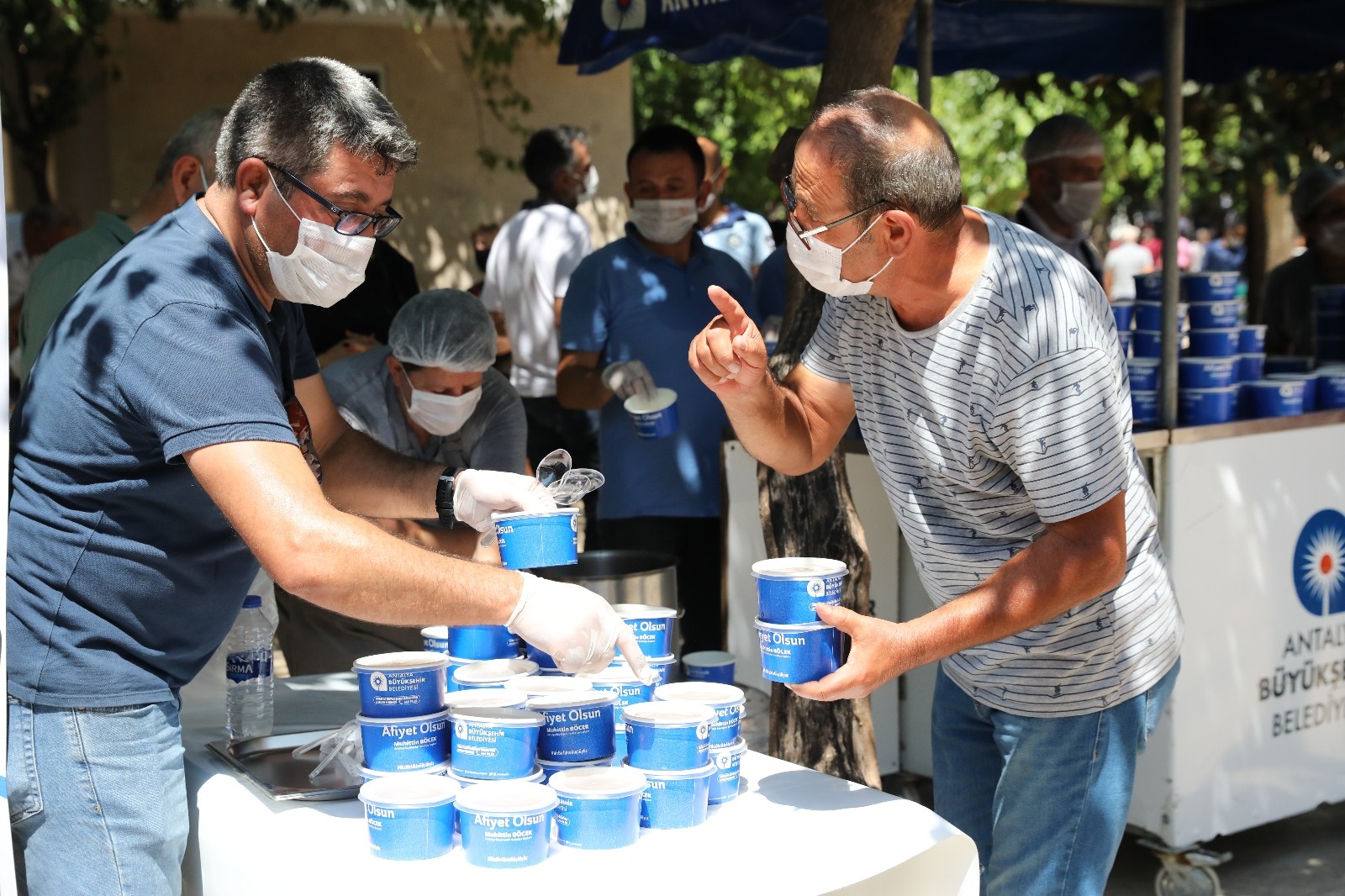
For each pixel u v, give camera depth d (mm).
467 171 8812
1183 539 3791
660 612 2357
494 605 1987
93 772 2086
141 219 3676
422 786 1938
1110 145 12664
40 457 2109
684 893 1765
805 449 2645
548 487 2619
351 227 2115
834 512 3197
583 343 4742
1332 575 4176
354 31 8453
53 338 2121
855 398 2604
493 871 1814
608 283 4738
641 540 4680
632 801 1911
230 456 1922
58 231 7621
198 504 2119
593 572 3031
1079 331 2197
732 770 2129
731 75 12023
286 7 7531
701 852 1897
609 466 4750
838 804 2115
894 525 4242
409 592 1921
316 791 2148
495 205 8930
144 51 7992
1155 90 7281
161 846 2148
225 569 2217
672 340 4668
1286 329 5961
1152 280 4078
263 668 2633
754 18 4594
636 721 1997
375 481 2762
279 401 2066
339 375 3633
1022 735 2521
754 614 4230
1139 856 4371
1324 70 6703
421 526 3109
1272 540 4000
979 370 2268
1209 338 3998
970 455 2369
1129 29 6453
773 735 3217
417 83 8625
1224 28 6660
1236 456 3898
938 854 2004
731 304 2357
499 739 1968
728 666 2662
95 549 2080
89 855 2090
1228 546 3895
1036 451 2221
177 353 1962
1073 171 5285
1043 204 5398
